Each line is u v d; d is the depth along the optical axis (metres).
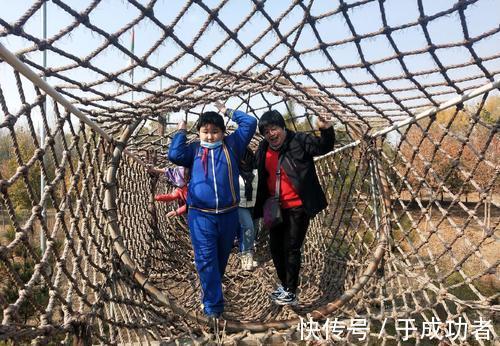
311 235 4.88
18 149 1.58
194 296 3.63
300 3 1.53
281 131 2.79
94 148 2.76
